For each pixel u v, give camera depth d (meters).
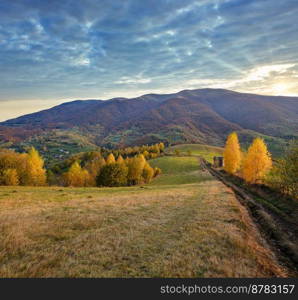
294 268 10.72
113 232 13.75
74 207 20.88
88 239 12.36
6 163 58.59
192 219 17.28
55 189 36.53
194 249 11.32
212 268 9.55
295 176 25.38
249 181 42.31
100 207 21.14
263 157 40.59
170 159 117.88
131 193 33.53
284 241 14.09
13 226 13.89
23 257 9.93
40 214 17.56
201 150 181.50
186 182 64.44
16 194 27.81
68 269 9.03
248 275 9.20
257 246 12.58
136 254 10.59
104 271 9.00
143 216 18.09
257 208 23.62
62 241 12.02
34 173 57.59
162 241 12.35
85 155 143.38
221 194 31.73
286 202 25.08
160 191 36.34
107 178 60.88
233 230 14.53
